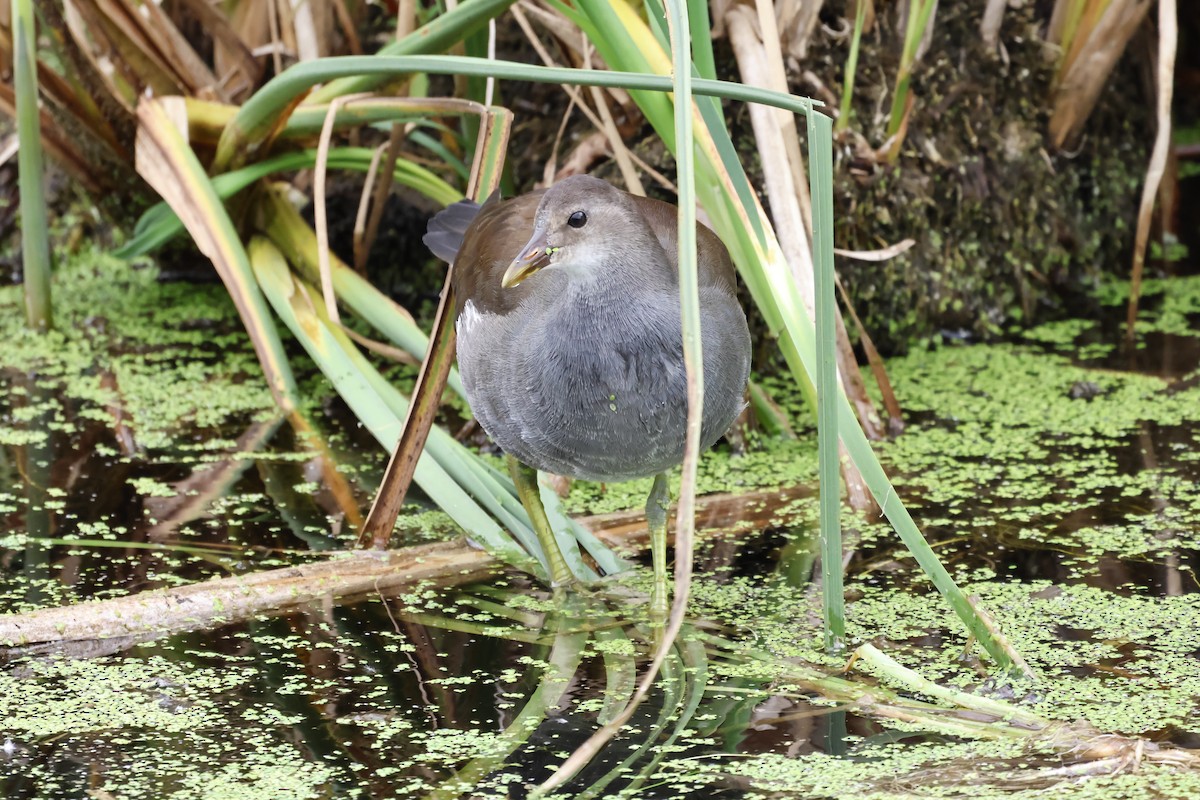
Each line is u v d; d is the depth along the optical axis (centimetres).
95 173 1135
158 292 1215
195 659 655
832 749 568
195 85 1062
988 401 973
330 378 880
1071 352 1066
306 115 963
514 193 1036
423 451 808
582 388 653
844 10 1060
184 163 958
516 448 704
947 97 1109
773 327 792
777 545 779
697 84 555
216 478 863
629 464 676
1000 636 618
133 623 684
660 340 642
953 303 1110
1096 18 1134
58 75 1062
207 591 707
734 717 598
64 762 562
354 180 1183
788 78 1012
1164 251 1280
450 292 745
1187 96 1507
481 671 645
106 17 992
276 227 1038
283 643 672
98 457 888
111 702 613
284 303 954
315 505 831
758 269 753
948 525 788
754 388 927
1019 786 533
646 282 641
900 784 538
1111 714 590
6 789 541
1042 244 1177
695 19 680
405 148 1134
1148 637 658
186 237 1198
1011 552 754
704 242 697
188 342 1102
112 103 1052
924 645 658
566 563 744
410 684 632
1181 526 778
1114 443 892
